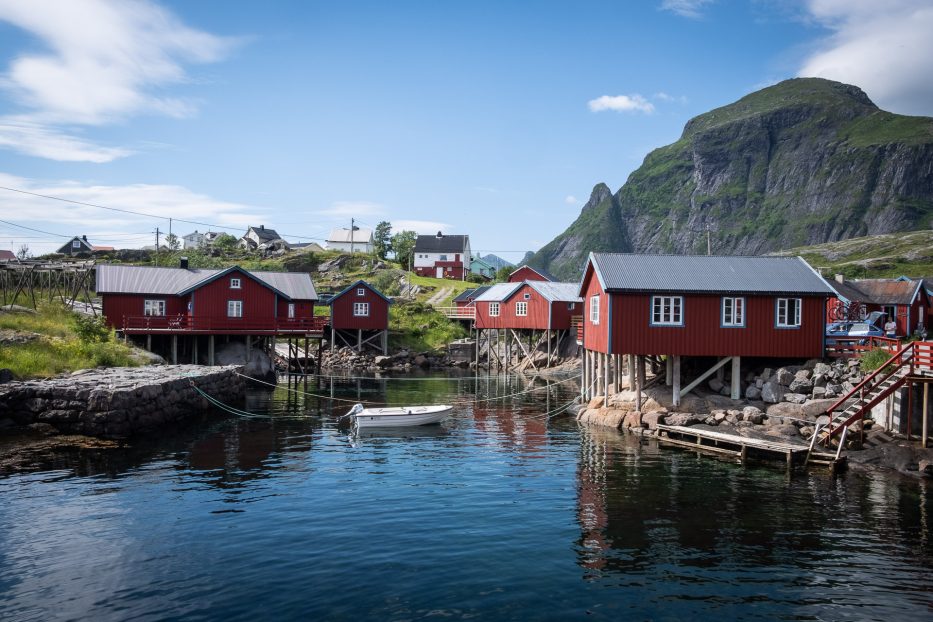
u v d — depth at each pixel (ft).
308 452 83.46
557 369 199.62
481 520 56.44
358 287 220.23
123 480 67.77
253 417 111.24
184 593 41.34
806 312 99.86
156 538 50.98
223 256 376.68
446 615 38.96
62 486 65.05
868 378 80.48
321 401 132.87
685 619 39.17
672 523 56.03
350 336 230.07
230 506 59.36
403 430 100.94
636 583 43.96
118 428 87.66
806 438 82.79
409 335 250.16
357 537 51.80
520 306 212.43
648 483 68.90
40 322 131.13
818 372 95.20
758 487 67.26
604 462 78.64
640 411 101.60
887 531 54.29
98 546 49.14
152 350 159.33
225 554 47.88
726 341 99.86
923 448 75.05
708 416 94.22
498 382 174.91
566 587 43.14
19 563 45.75
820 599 41.98
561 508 60.03
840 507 60.59
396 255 437.17
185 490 64.44
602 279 100.22
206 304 163.12
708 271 104.01
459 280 390.63
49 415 87.61
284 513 57.57
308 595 41.32
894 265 373.81
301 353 223.92
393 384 168.45
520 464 77.61
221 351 165.68
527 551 49.34
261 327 168.04
